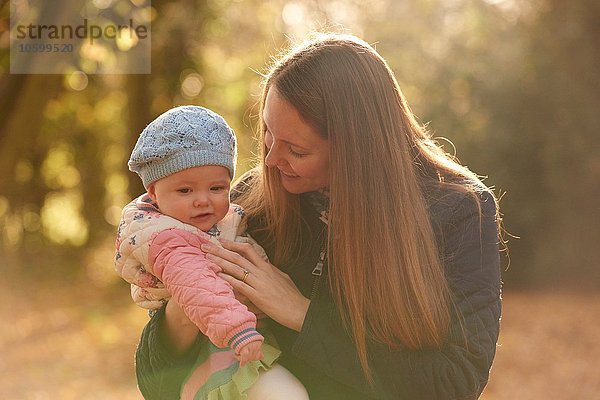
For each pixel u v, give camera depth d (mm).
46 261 21141
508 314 14734
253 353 3232
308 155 3371
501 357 12211
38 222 22125
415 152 3486
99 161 22375
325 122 3316
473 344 3289
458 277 3334
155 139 3523
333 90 3309
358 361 3287
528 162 16750
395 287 3234
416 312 3240
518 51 17016
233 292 3496
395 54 17297
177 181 3520
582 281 16656
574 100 16688
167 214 3570
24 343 13406
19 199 21688
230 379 3439
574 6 17016
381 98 3373
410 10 17328
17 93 12523
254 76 18453
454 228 3361
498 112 16828
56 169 22281
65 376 11430
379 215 3270
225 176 3588
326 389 3439
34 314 15797
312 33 3852
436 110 16906
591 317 14227
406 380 3273
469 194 3400
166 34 17516
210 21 18203
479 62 17000
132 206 3637
